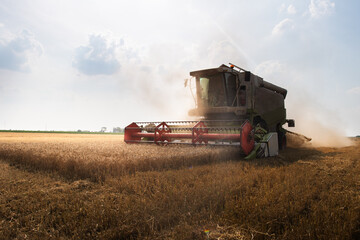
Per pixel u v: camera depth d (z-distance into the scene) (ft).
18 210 11.09
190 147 25.50
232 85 34.27
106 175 16.02
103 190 13.71
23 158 22.52
